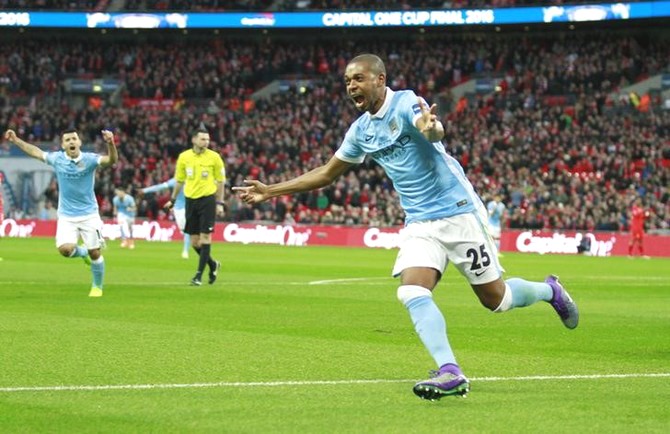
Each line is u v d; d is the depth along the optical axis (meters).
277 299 20.92
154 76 77.12
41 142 70.44
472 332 15.40
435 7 72.94
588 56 71.50
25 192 67.19
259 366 11.51
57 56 78.25
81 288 22.98
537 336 14.95
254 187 10.73
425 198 10.10
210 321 16.44
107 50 79.38
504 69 73.19
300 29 77.69
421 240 10.05
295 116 71.06
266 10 75.75
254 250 47.47
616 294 24.05
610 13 67.19
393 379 10.70
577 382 10.67
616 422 8.54
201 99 75.38
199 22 75.00
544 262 41.88
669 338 14.84
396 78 73.81
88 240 20.69
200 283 24.55
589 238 51.84
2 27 77.69
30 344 13.14
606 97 66.88
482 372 11.34
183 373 10.92
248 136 69.38
